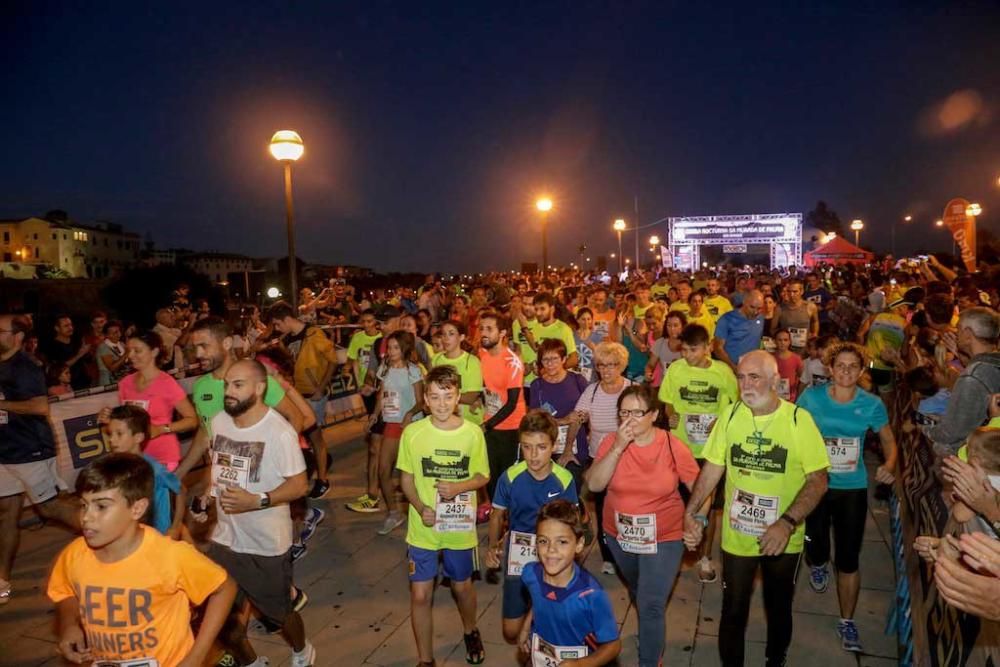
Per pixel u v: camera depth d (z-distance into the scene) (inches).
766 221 1943.9
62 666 181.2
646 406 149.1
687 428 214.5
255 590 160.2
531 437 151.9
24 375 212.7
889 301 480.7
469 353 246.7
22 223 3053.6
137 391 199.5
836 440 176.2
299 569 234.1
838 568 178.9
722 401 210.8
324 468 307.0
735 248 2068.2
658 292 672.4
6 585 214.7
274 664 178.9
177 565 114.3
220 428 162.1
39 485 218.5
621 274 1557.6
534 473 157.2
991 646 92.7
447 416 164.1
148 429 166.1
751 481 148.3
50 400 281.1
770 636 154.9
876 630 186.9
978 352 166.4
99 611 113.4
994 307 328.2
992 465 105.6
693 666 172.7
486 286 555.8
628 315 458.0
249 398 154.0
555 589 118.5
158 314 383.6
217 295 1336.1
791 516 142.9
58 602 120.0
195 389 203.2
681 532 157.9
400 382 259.1
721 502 214.1
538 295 314.0
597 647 116.8
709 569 217.5
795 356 308.0
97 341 405.4
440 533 165.5
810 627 189.3
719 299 461.1
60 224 3100.4
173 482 167.3
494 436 248.5
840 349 175.6
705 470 153.9
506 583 160.9
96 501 108.7
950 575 88.7
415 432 166.4
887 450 175.5
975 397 154.5
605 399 207.8
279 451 156.9
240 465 157.4
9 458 213.0
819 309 593.6
